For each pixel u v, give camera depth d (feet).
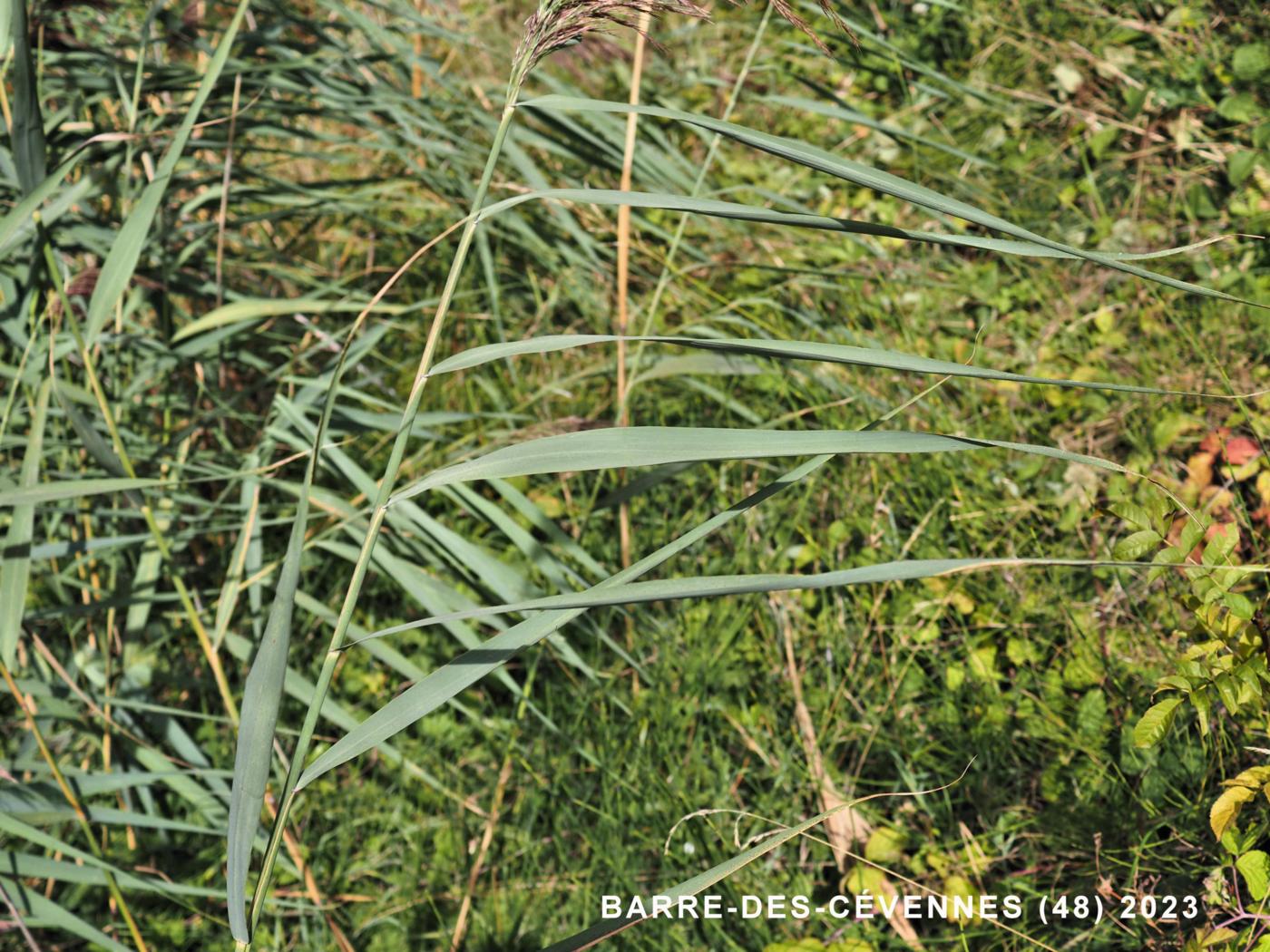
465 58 11.78
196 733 8.04
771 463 8.77
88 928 5.91
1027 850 6.55
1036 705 6.98
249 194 8.21
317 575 8.70
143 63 7.48
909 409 8.73
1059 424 8.64
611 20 4.26
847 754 7.47
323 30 8.76
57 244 7.21
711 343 4.03
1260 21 11.12
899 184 4.03
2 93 6.15
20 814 5.91
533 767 7.56
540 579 8.43
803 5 12.92
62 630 7.95
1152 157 10.73
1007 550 7.81
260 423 8.79
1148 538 4.99
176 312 8.85
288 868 6.89
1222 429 7.84
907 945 6.22
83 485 5.28
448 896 7.19
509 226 9.73
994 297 9.79
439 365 4.30
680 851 6.87
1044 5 12.43
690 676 7.55
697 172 9.07
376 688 8.23
